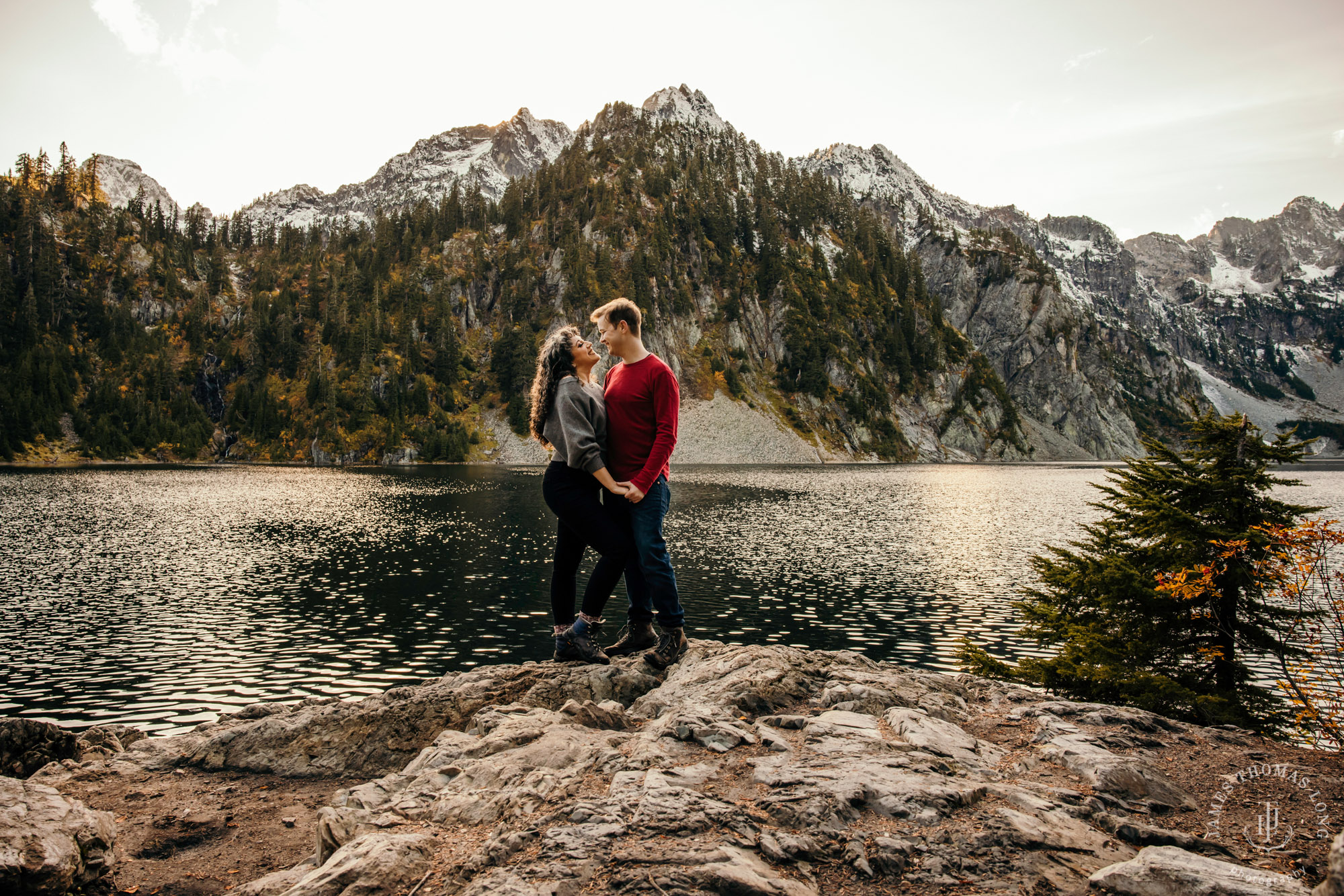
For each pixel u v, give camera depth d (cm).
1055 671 1403
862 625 2612
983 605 2922
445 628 2523
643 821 300
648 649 614
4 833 301
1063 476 12094
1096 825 318
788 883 260
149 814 409
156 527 5088
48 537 4562
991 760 393
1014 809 324
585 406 534
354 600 2944
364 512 6031
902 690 504
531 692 545
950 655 2241
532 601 2933
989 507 6869
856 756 377
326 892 267
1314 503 6894
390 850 290
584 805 315
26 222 17000
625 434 543
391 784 404
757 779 352
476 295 18175
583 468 529
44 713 1717
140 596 2988
